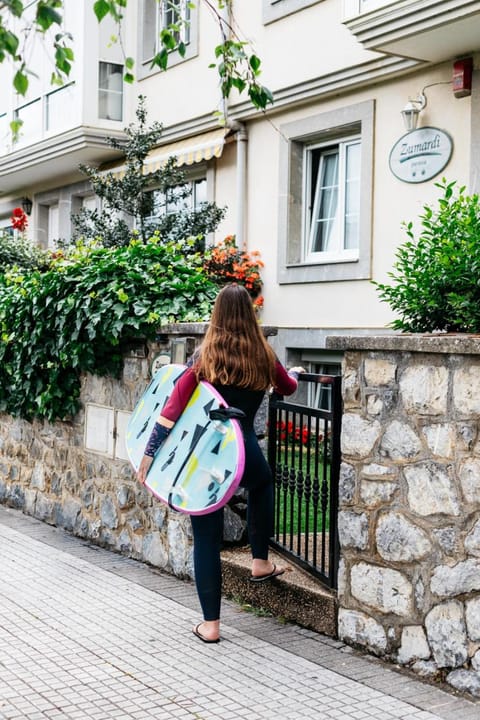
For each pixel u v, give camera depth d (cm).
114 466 666
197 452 445
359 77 1052
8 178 1723
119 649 445
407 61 983
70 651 442
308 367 1172
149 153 1343
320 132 1134
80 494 715
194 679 404
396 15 876
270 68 1190
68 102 1468
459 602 387
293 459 512
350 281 1084
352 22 926
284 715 364
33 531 736
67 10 1453
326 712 366
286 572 504
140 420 495
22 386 781
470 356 383
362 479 440
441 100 964
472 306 473
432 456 402
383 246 1038
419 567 408
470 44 899
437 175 964
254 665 421
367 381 438
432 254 501
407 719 359
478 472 379
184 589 559
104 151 1454
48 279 713
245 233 1255
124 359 654
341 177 1138
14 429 836
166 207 1272
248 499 489
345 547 450
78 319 661
